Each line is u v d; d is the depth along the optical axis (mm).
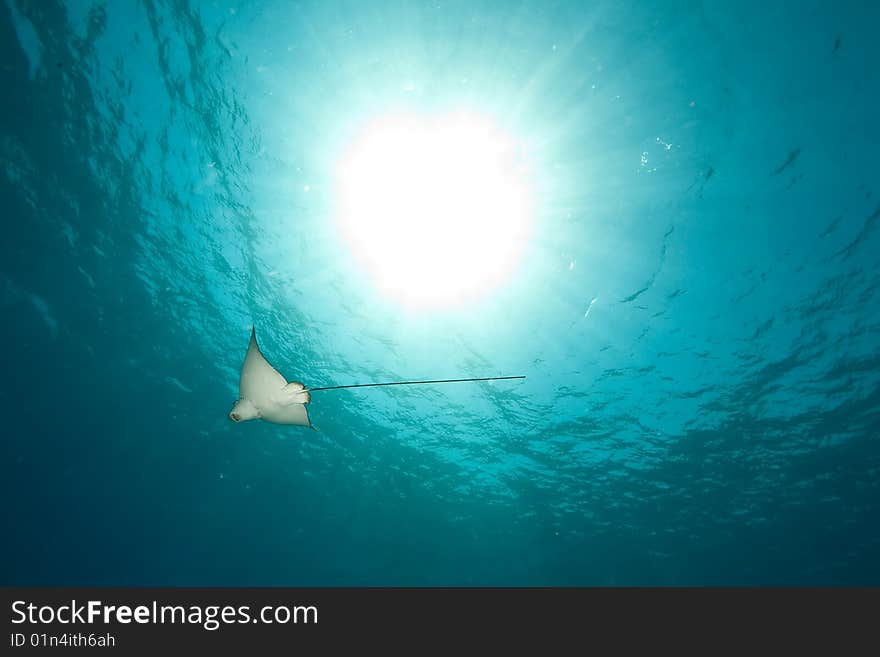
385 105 7438
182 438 12406
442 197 8516
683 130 7105
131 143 7727
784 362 9523
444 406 11383
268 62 6926
